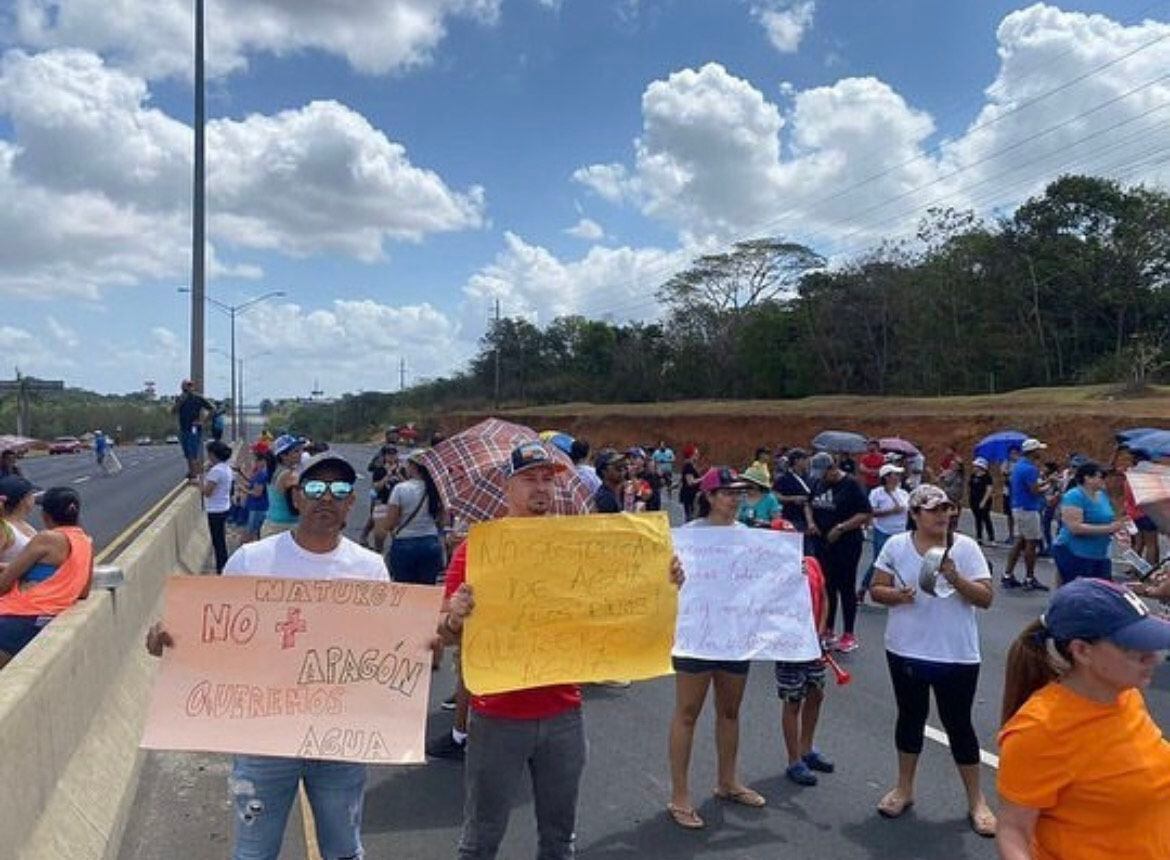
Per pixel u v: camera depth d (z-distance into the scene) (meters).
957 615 5.61
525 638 4.03
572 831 4.17
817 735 7.36
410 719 3.71
